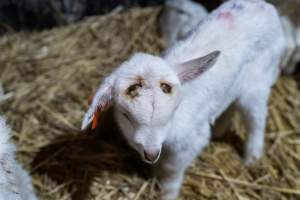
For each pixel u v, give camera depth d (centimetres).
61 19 128
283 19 114
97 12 129
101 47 119
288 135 105
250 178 97
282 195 95
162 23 122
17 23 128
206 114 82
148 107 64
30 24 128
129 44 120
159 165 89
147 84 65
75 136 98
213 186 94
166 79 66
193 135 82
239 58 81
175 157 84
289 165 100
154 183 93
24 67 114
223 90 82
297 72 122
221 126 100
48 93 107
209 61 69
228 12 83
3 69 113
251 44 83
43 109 104
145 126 65
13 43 121
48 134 99
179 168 87
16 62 115
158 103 64
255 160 100
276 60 91
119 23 125
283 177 98
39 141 98
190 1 123
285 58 116
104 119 98
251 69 87
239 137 105
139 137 66
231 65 80
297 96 115
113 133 99
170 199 92
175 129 77
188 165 90
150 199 91
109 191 91
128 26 124
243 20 82
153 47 120
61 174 93
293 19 114
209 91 79
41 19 128
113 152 96
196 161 98
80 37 121
